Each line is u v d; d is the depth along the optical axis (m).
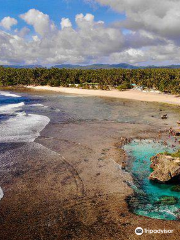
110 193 23.39
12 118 53.97
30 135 41.12
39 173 27.19
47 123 50.34
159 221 19.16
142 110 68.31
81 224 18.64
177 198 23.12
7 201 21.64
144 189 24.67
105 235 17.38
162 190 24.61
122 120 54.84
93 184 25.00
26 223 18.72
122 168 29.22
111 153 33.88
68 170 28.09
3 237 17.17
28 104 77.94
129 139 40.59
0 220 19.02
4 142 36.94
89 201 21.89
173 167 26.38
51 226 18.39
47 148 35.03
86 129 46.28
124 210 20.62
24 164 29.39
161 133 44.72
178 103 81.38
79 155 32.75
